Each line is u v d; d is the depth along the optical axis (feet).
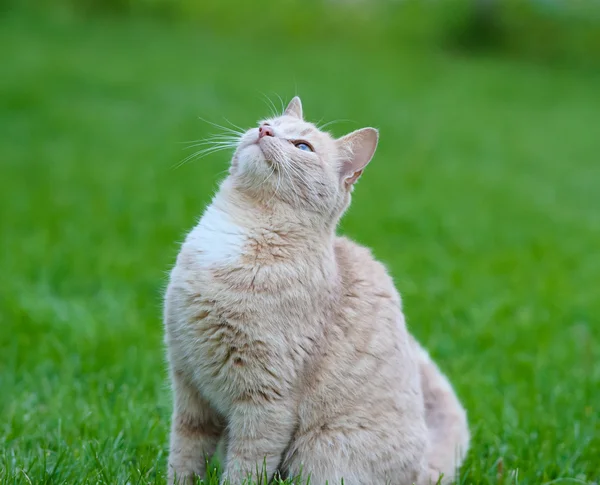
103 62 76.02
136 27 93.81
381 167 54.13
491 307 30.89
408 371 17.01
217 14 102.63
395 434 16.49
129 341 25.84
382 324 16.65
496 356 27.02
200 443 16.74
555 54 101.91
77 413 20.35
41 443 18.70
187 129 58.80
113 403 21.52
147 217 39.45
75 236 36.01
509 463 19.54
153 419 20.15
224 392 15.69
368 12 107.55
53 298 29.32
